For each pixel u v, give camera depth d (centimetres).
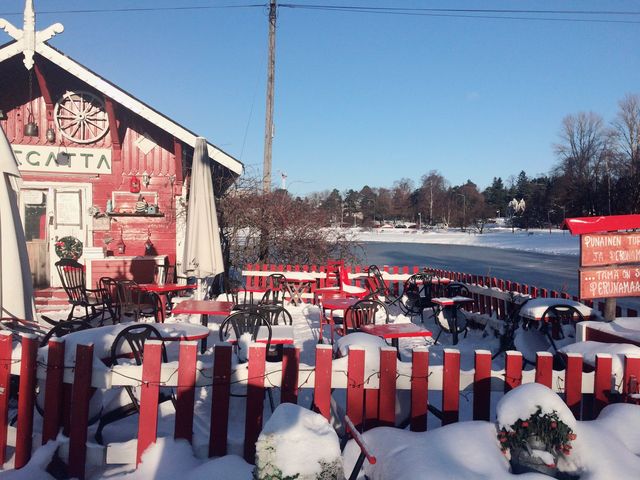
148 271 1094
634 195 4962
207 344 739
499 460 292
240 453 354
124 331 408
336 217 1545
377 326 604
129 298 843
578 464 296
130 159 1191
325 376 354
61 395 365
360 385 354
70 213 1171
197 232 895
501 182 13388
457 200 11344
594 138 7400
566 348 471
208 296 1188
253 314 543
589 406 382
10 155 525
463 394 482
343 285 1012
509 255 3747
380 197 12244
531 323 671
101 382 355
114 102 1134
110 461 350
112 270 1080
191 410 355
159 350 354
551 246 4656
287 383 355
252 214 1389
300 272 1195
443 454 288
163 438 355
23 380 368
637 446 315
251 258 1412
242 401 440
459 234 7888
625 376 370
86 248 1092
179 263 1205
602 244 511
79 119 1163
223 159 1150
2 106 1139
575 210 6172
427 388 357
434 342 809
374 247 4791
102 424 375
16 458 366
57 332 516
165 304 939
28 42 1007
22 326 519
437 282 1027
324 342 758
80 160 1170
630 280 522
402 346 774
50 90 1143
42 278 1148
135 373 360
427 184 11825
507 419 303
